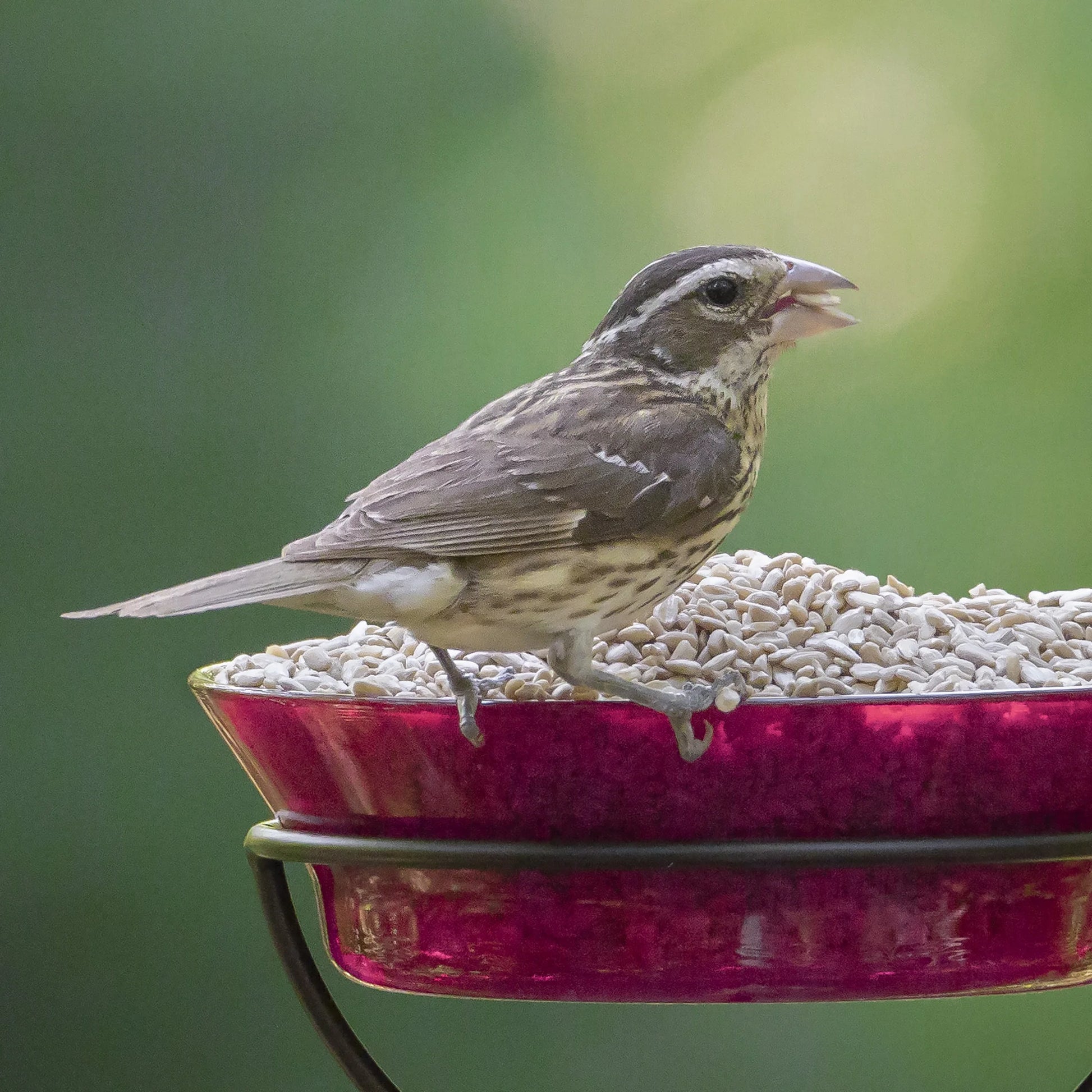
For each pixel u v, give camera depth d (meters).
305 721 5.20
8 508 12.08
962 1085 11.53
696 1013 11.86
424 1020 11.84
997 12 12.30
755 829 4.99
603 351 6.48
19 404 12.21
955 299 12.01
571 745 4.98
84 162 12.52
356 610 5.50
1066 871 5.25
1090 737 4.91
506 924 5.21
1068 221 11.98
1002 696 4.80
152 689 12.05
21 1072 11.66
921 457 11.80
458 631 5.64
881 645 5.74
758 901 5.08
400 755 5.10
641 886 5.10
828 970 5.10
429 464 5.73
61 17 12.57
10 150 12.44
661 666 5.80
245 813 11.99
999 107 12.21
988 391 11.83
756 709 4.88
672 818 4.99
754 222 12.36
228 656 12.10
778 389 11.91
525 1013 11.87
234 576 5.40
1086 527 11.52
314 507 12.26
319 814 5.44
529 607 5.60
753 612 5.84
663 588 5.88
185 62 12.65
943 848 4.89
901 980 5.13
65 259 12.39
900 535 11.70
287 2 12.66
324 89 12.62
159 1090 11.74
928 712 4.84
